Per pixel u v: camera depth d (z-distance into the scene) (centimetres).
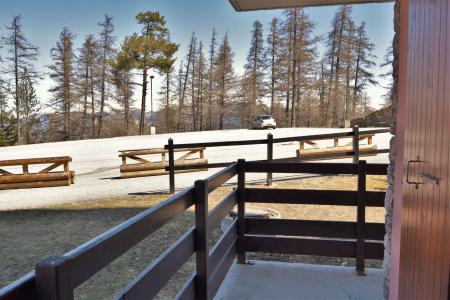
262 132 2161
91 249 106
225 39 3747
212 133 2203
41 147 1678
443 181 129
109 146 1608
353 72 3475
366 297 269
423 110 155
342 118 3525
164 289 315
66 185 809
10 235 473
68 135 3303
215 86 3819
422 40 158
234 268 320
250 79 3712
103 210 591
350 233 315
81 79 3306
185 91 3925
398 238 216
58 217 558
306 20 3378
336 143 860
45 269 85
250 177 795
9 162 788
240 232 329
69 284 92
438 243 132
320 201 316
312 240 321
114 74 3161
